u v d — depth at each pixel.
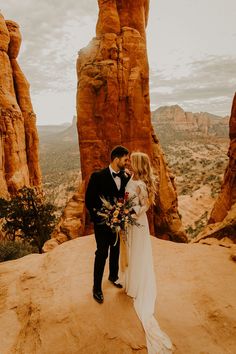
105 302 3.70
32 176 37.47
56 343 3.17
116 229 3.46
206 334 3.26
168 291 4.03
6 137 31.23
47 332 3.33
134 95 23.48
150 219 24.38
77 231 22.19
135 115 23.84
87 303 3.70
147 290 3.62
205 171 142.12
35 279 4.50
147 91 24.48
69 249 5.35
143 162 3.63
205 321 3.46
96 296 3.74
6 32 33.44
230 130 19.25
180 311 3.62
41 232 23.23
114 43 23.59
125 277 3.77
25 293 4.18
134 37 23.78
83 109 23.75
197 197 69.88
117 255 4.03
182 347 3.08
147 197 3.64
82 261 4.87
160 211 26.05
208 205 64.25
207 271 4.58
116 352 3.04
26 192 23.20
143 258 3.68
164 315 3.53
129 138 24.06
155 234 26.47
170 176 28.77
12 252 13.20
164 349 3.01
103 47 23.62
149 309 3.48
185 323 3.41
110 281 4.16
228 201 18.23
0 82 32.47
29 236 23.94
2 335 3.46
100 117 23.77
